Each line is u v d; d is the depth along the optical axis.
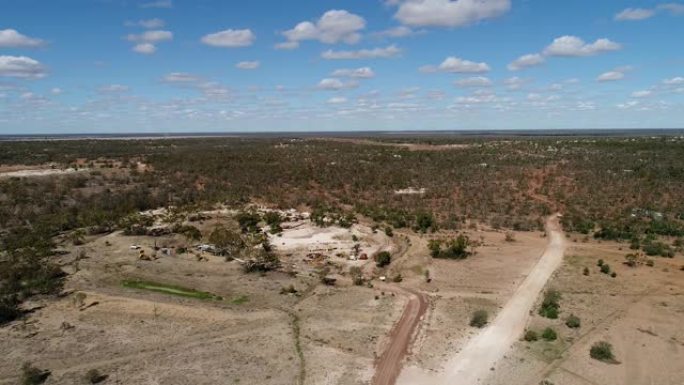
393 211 118.19
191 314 61.50
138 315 61.31
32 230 97.44
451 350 52.34
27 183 129.50
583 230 100.50
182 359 50.84
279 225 103.88
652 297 66.38
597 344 52.47
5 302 61.88
